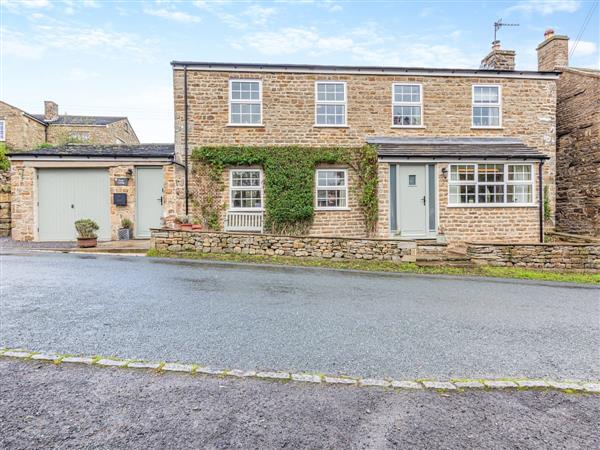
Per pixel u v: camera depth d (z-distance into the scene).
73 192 13.16
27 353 3.95
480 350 4.32
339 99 14.39
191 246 11.11
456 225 13.11
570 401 3.24
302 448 2.52
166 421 2.80
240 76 13.98
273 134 14.05
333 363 3.88
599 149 14.65
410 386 3.43
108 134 30.69
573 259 10.91
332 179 14.05
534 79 14.99
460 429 2.79
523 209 13.28
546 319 5.60
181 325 4.91
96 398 3.11
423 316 5.60
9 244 12.09
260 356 4.00
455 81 14.64
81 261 9.46
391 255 10.59
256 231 13.55
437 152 12.94
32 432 2.64
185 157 13.68
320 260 10.69
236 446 2.53
